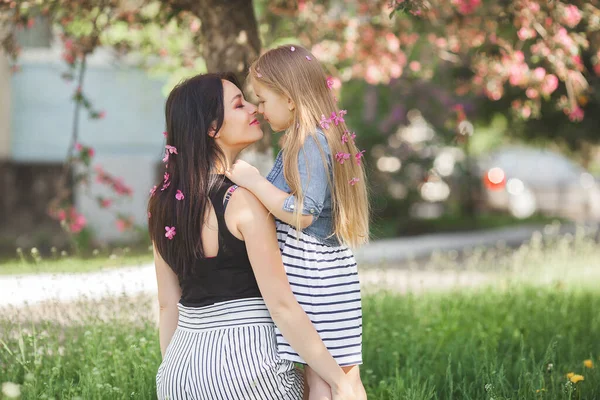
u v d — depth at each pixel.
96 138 14.63
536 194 19.02
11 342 4.38
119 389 3.64
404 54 7.27
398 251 11.95
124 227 8.00
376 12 6.64
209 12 4.96
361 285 6.48
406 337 4.82
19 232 14.50
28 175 14.70
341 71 6.78
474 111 15.00
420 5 4.02
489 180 18.61
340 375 2.81
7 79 14.09
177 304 3.13
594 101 12.63
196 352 2.84
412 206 16.52
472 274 8.74
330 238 2.96
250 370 2.78
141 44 7.08
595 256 9.24
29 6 5.34
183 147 2.92
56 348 4.34
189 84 2.99
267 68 3.00
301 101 2.94
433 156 15.89
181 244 2.88
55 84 14.37
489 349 4.73
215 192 2.86
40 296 5.75
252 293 2.88
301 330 2.78
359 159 3.05
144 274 6.61
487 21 5.55
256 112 3.03
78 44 5.89
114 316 4.72
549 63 5.33
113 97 14.66
